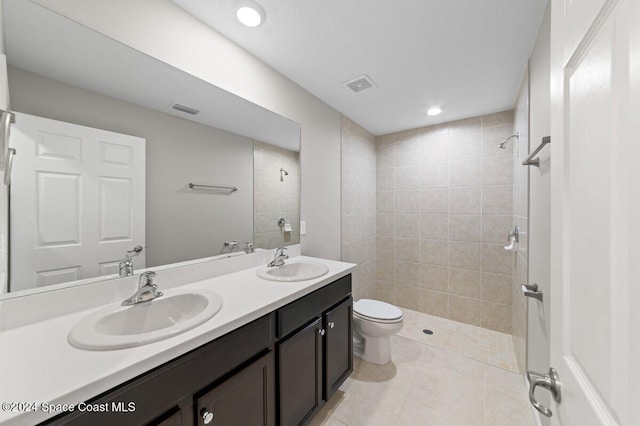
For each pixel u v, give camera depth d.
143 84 1.19
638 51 0.32
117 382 0.64
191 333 0.82
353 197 2.76
